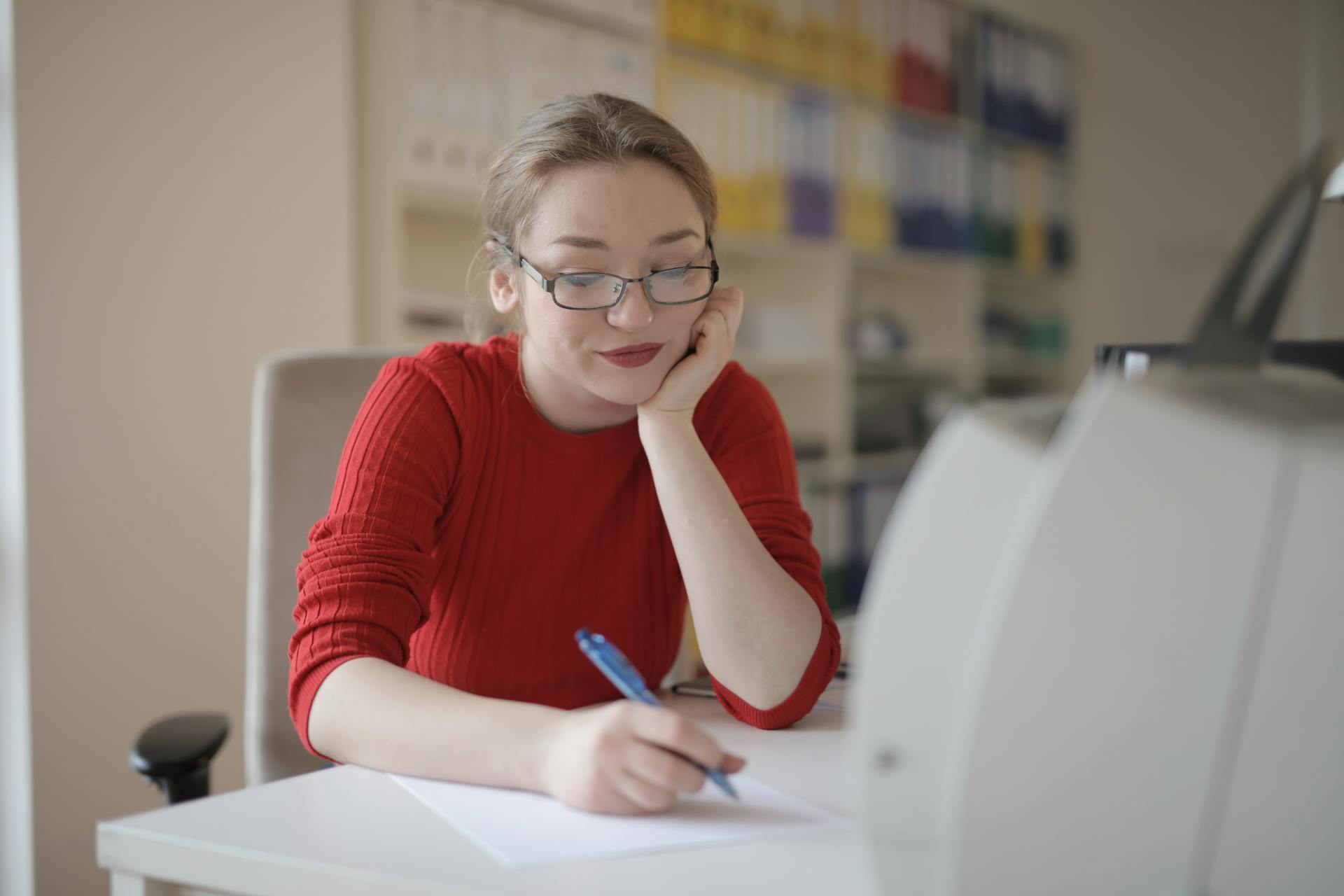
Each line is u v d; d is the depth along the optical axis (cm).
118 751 208
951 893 45
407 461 103
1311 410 43
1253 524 43
